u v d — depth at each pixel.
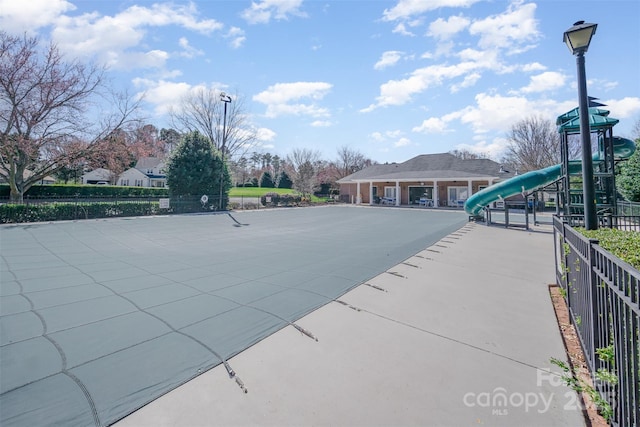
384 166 32.25
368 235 10.69
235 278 5.10
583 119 4.40
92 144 17.61
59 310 3.63
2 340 2.85
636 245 3.02
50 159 16.64
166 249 8.15
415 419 1.84
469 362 2.49
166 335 2.97
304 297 4.08
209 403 1.99
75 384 2.17
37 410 1.89
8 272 5.56
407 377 2.28
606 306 1.97
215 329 3.10
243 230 12.34
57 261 6.57
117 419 1.83
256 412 1.91
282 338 2.91
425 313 3.52
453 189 25.91
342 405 1.97
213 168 20.48
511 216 17.69
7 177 16.42
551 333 3.01
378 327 3.15
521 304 3.80
